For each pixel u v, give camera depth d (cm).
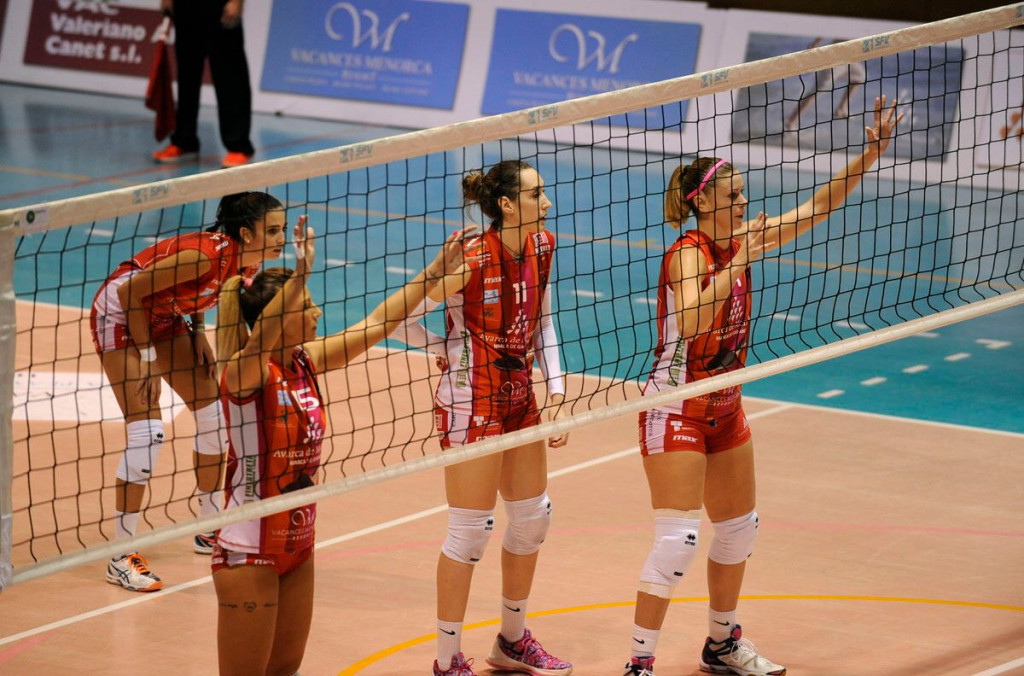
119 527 1404
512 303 1168
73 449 1884
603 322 2797
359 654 1262
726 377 1144
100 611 1371
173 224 3591
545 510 1210
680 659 1270
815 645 1294
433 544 1587
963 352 2638
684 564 1157
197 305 1359
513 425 1182
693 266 1144
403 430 2009
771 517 1692
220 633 986
